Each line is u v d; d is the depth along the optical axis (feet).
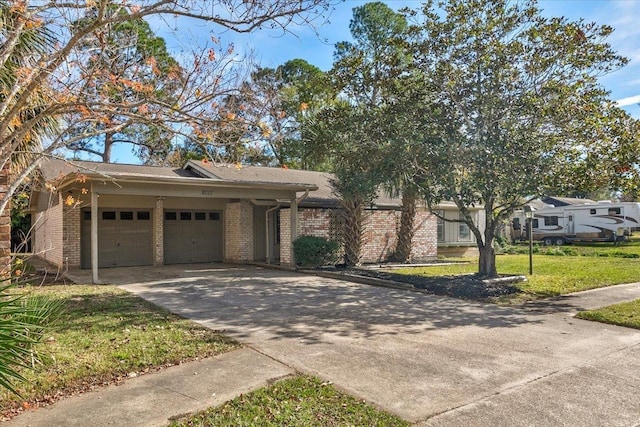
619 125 28.96
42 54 17.03
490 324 23.06
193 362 16.61
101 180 36.47
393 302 28.96
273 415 12.23
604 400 13.47
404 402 13.24
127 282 37.40
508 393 13.98
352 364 16.58
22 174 15.66
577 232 90.74
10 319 12.12
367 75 36.65
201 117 16.85
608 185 30.53
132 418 12.05
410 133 33.35
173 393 13.74
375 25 66.44
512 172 31.55
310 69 75.36
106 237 49.62
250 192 45.60
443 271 45.78
